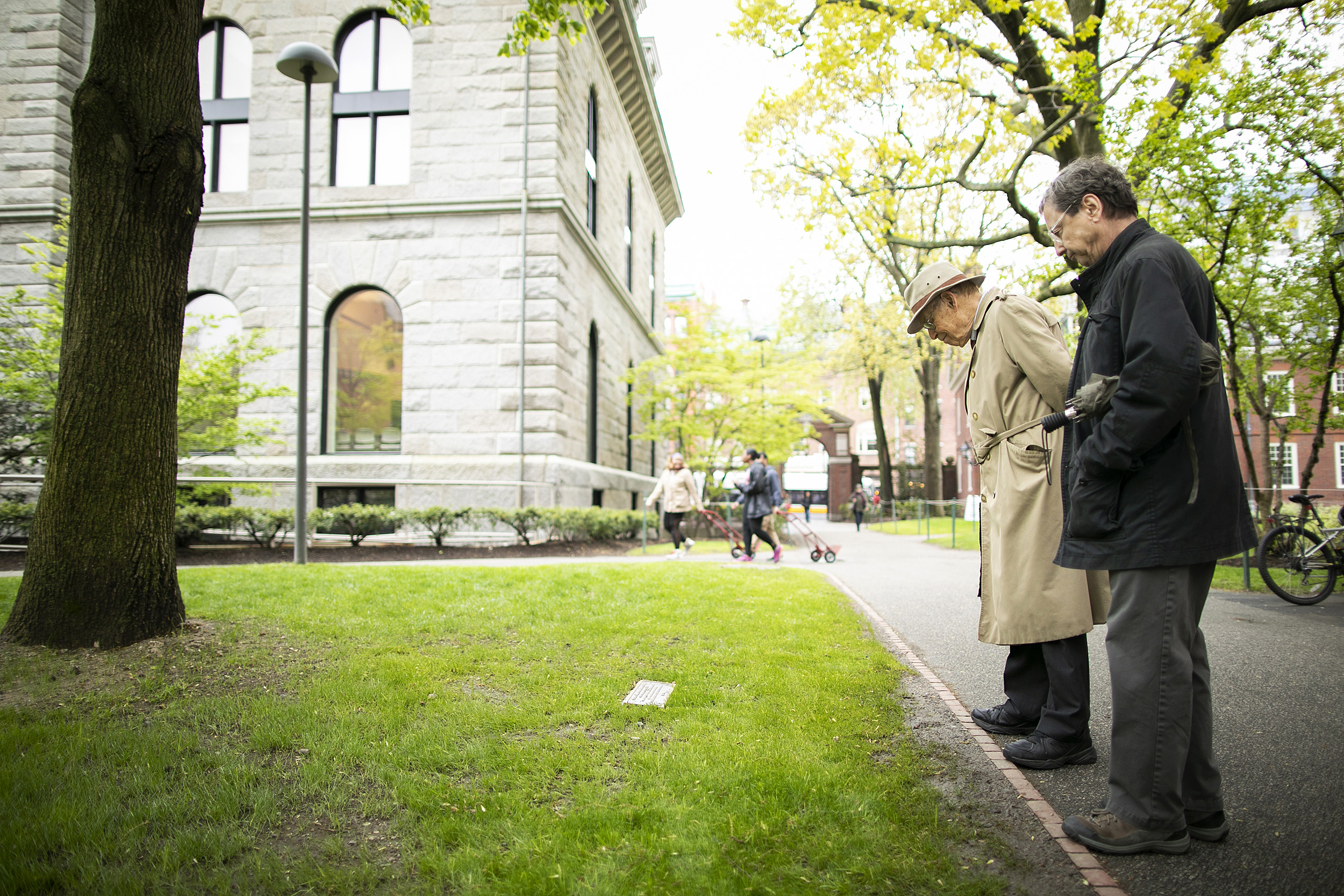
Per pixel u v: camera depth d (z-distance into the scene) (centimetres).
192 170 425
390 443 1366
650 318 2480
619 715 326
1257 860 209
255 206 1377
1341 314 917
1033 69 924
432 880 199
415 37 1380
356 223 1372
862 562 1134
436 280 1352
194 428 1127
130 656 388
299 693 350
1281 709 342
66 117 1394
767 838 217
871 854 210
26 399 977
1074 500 226
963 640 505
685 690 359
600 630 479
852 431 4597
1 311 1026
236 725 313
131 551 411
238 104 1416
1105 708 351
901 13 829
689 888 191
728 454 1988
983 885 195
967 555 1312
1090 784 263
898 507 3086
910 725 325
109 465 407
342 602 548
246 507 1116
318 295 1369
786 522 2083
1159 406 200
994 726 318
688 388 1705
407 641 449
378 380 1372
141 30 404
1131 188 235
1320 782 259
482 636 468
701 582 680
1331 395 979
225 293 1380
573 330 1444
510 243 1341
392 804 242
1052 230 251
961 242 1033
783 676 384
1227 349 1001
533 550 1173
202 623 453
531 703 342
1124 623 220
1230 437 218
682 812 232
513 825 226
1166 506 210
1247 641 500
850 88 1028
